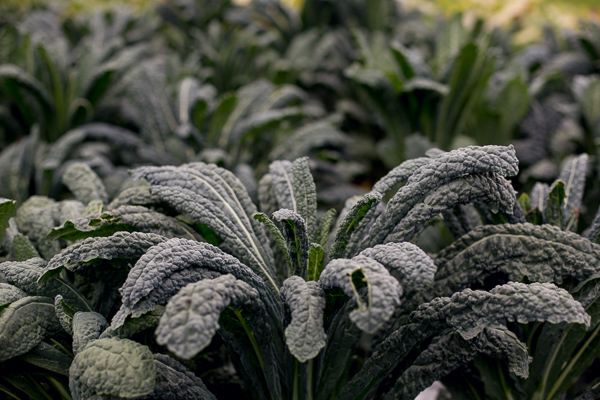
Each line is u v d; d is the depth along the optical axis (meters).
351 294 0.82
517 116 1.73
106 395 0.86
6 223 1.01
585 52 2.12
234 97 1.50
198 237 1.02
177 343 0.79
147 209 1.02
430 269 0.84
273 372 0.95
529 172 1.55
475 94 1.62
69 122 1.67
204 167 1.07
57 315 0.94
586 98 1.66
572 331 1.00
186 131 1.44
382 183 1.00
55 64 1.60
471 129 1.83
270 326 0.95
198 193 1.01
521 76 1.67
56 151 1.45
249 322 0.90
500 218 1.04
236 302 0.86
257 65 2.45
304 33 2.66
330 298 0.90
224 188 1.04
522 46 2.57
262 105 1.72
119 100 1.88
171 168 1.04
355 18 2.72
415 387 0.97
